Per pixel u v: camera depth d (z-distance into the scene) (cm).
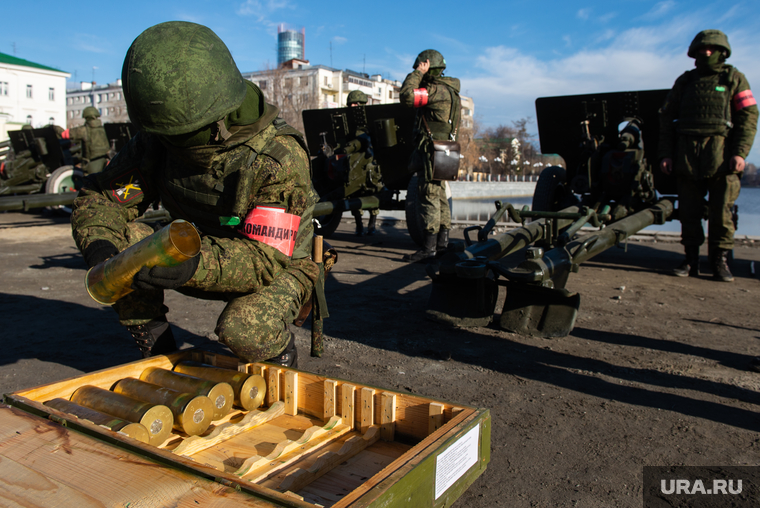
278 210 191
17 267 593
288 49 13288
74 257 665
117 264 141
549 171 710
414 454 126
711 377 286
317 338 245
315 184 771
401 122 746
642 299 473
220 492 107
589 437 216
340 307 434
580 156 660
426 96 565
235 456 166
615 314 420
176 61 162
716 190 548
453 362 307
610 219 568
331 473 156
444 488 135
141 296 225
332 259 246
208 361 224
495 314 416
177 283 154
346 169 709
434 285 400
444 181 633
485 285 380
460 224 1041
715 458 200
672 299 473
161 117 164
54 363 293
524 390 266
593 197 641
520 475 186
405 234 959
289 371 200
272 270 192
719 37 503
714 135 529
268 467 154
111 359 301
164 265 134
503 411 240
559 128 684
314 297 239
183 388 190
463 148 5416
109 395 176
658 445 210
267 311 194
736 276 588
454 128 597
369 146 739
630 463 195
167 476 114
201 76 164
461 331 370
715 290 512
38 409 148
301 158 196
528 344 342
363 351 325
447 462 135
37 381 266
